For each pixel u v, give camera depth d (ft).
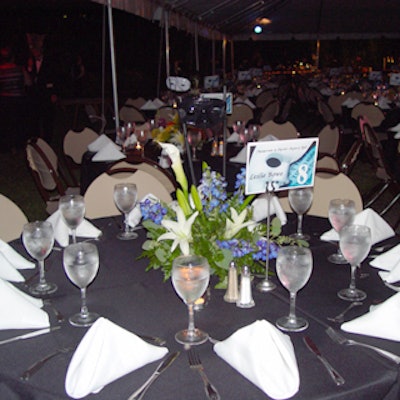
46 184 12.72
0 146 27.25
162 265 5.42
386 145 18.16
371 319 4.41
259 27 37.09
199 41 44.32
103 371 3.70
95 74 44.04
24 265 6.01
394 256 5.83
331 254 6.30
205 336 4.42
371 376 3.84
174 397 3.63
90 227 7.07
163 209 5.33
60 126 33.58
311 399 3.59
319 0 33.37
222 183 5.18
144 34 43.45
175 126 12.82
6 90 26.30
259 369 3.67
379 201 17.51
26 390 3.85
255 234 5.19
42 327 4.64
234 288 5.08
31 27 33.88
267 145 5.02
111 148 13.47
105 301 5.19
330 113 26.32
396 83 28.14
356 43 57.16
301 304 5.03
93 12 33.94
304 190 6.69
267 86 41.42
